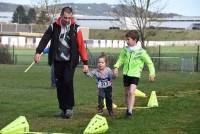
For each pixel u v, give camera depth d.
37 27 84.81
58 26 11.91
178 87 23.84
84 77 31.72
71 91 12.07
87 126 10.16
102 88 12.59
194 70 45.66
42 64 52.31
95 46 98.31
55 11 47.88
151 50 59.62
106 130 10.10
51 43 11.99
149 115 12.52
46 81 27.09
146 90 21.89
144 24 47.50
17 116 12.51
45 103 15.67
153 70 12.25
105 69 12.52
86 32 69.25
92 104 15.52
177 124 11.11
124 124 11.07
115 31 104.44
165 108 13.95
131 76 12.21
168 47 89.69
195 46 93.69
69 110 12.10
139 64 12.30
